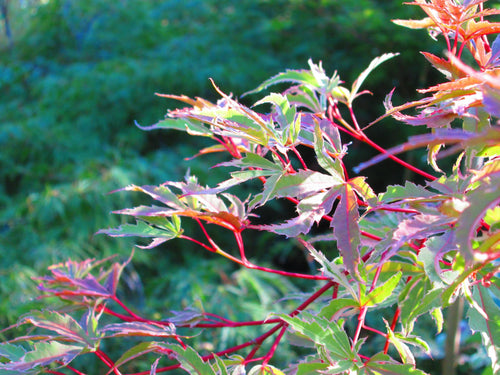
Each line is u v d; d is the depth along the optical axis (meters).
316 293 0.54
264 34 2.67
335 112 0.59
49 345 0.51
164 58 2.62
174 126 0.59
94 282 0.60
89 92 2.46
